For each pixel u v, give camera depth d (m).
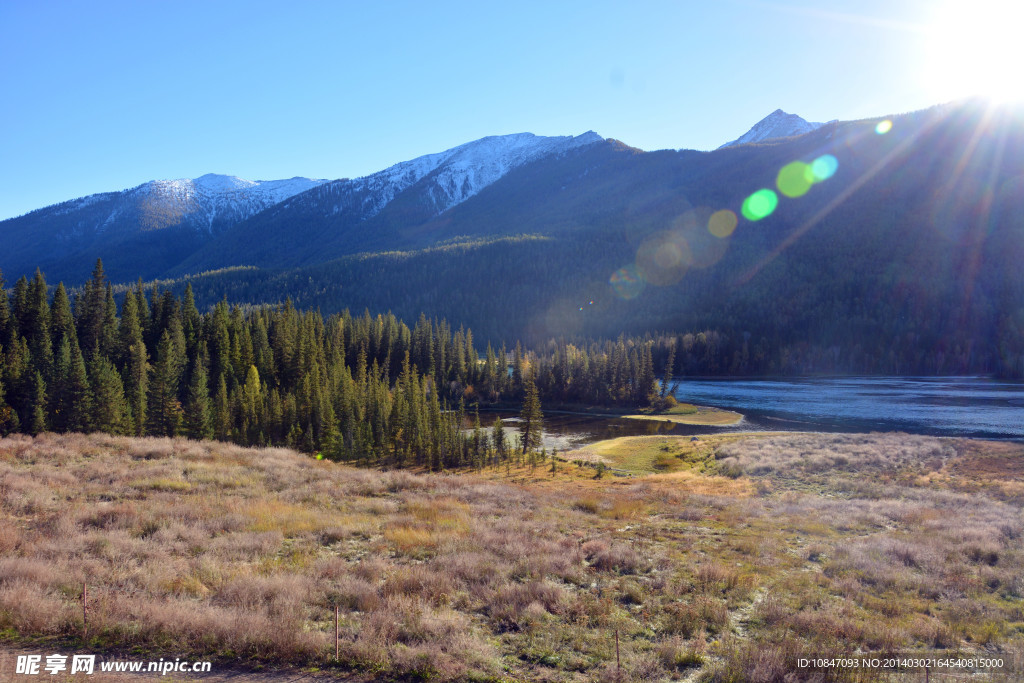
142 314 86.62
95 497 20.58
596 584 13.59
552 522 21.00
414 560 15.18
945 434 76.31
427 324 144.38
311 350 93.25
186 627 9.41
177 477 25.62
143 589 11.30
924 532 19.56
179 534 15.84
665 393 133.12
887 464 43.94
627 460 61.59
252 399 64.50
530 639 10.09
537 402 74.62
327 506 22.66
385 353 135.12
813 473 42.19
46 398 51.28
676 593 12.93
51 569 11.55
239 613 9.93
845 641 10.27
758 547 17.80
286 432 64.38
